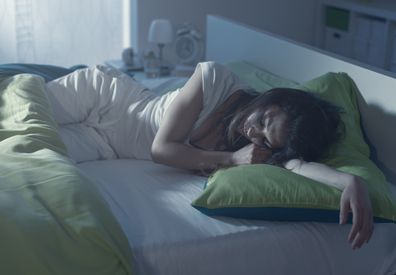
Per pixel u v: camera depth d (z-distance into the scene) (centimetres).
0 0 310
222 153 168
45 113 173
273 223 143
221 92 177
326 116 165
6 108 176
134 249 129
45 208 124
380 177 156
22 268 113
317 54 205
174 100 176
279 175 146
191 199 152
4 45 318
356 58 323
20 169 137
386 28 293
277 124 159
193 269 132
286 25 365
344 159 161
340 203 140
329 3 342
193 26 340
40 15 319
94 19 332
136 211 145
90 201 128
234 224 141
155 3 335
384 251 149
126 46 353
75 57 335
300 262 142
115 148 190
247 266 137
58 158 145
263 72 224
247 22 356
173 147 170
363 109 185
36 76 190
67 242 118
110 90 195
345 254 146
